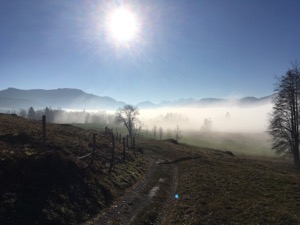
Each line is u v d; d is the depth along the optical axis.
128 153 45.91
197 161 45.34
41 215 16.17
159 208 22.31
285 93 48.12
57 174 21.19
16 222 14.68
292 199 21.66
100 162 31.52
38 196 17.62
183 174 36.34
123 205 22.42
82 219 18.03
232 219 17.97
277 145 50.59
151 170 40.62
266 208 19.47
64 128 45.81
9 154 19.78
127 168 35.56
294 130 47.88
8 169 18.22
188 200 23.06
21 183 17.97
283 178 29.86
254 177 30.62
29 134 27.70
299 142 47.78
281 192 23.95
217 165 40.88
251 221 17.33
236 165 40.91
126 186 28.38
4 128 28.41
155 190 28.22
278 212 18.41
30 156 21.11
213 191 25.33
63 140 32.47
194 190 26.22
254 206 20.03
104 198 22.61
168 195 26.47
